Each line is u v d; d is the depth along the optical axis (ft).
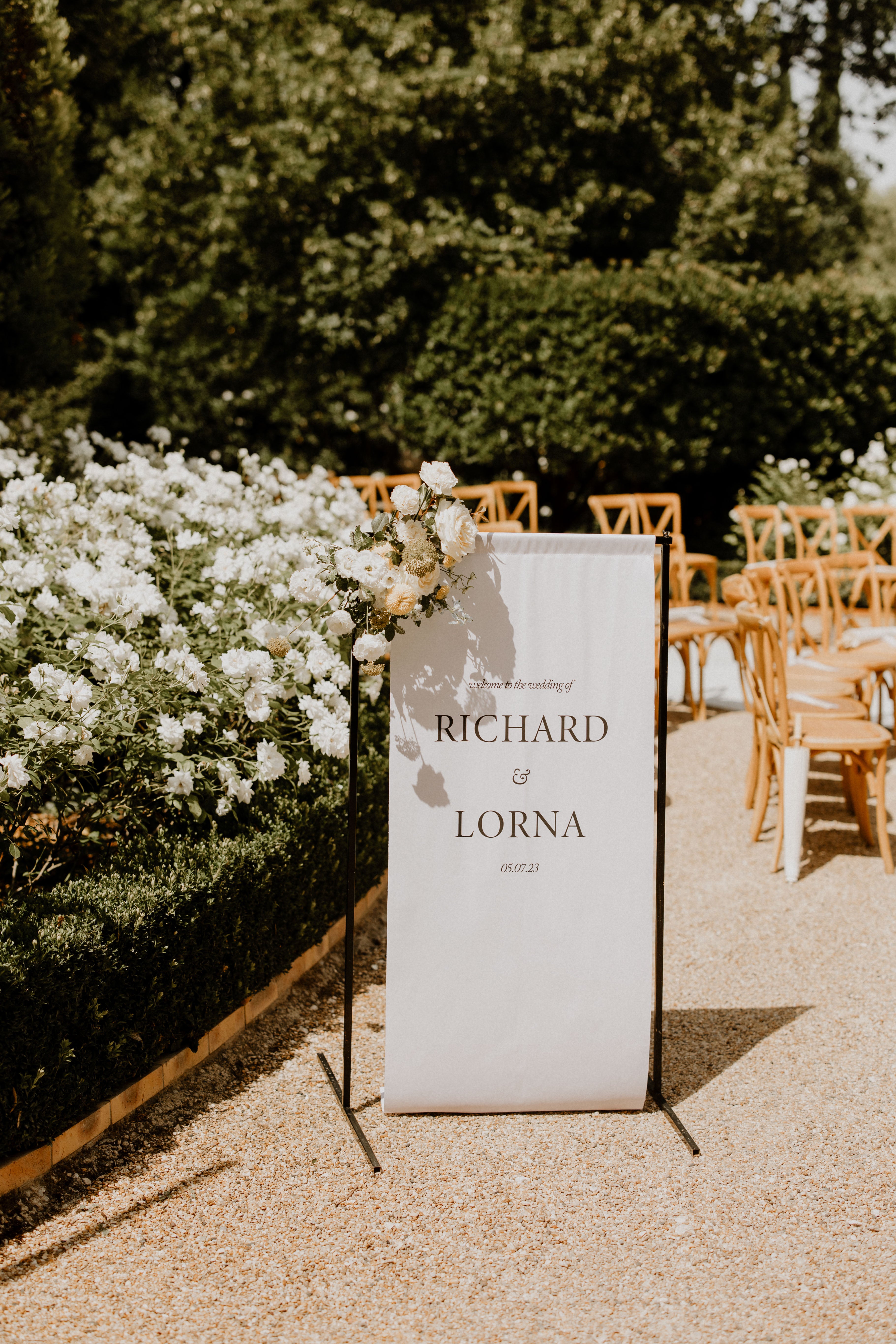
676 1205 7.63
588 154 38.06
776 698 14.19
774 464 36.81
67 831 10.28
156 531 14.85
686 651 22.06
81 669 9.89
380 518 8.18
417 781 8.39
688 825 16.08
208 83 36.78
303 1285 6.79
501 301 33.96
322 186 36.40
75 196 18.78
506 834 8.47
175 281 41.19
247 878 9.48
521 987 8.57
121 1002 8.22
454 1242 7.22
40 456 17.81
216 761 10.12
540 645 8.42
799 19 55.88
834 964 11.57
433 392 35.96
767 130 43.93
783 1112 8.84
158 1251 7.09
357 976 11.23
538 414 34.09
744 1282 6.84
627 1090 8.73
